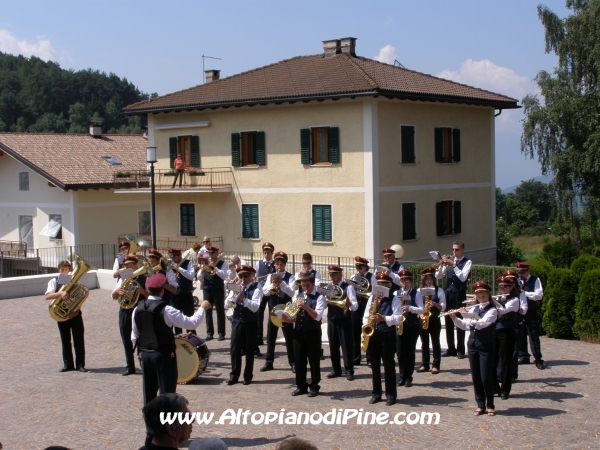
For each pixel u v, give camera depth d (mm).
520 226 58094
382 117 26141
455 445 8922
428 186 28328
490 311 10148
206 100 29328
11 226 37156
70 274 13570
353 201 26422
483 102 29812
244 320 12281
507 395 11070
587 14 32438
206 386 12273
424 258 28141
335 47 30812
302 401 11148
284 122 28078
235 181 29719
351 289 12672
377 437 9297
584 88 33625
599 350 14742
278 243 28641
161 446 5762
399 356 12133
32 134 38062
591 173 32406
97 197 35281
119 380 12781
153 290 9398
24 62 118625
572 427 9578
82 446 9195
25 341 16578
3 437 9648
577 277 15938
